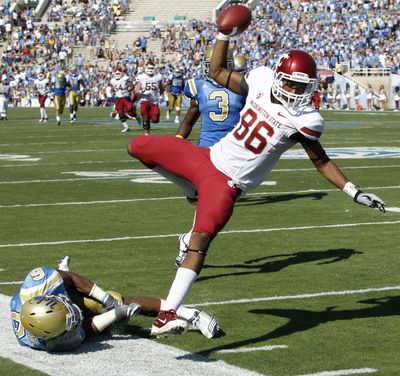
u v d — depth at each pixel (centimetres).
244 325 2462
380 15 17825
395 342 2298
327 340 2316
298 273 3134
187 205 4744
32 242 3719
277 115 2258
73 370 2056
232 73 2353
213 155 2320
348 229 4016
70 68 18625
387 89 16312
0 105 13488
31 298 2192
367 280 3019
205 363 2112
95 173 6322
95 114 14962
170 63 18225
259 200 4962
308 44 17788
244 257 3412
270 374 2033
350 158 7275
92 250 3541
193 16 19925
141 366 2088
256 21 18588
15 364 2103
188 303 2714
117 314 2284
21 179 6000
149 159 2405
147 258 3378
